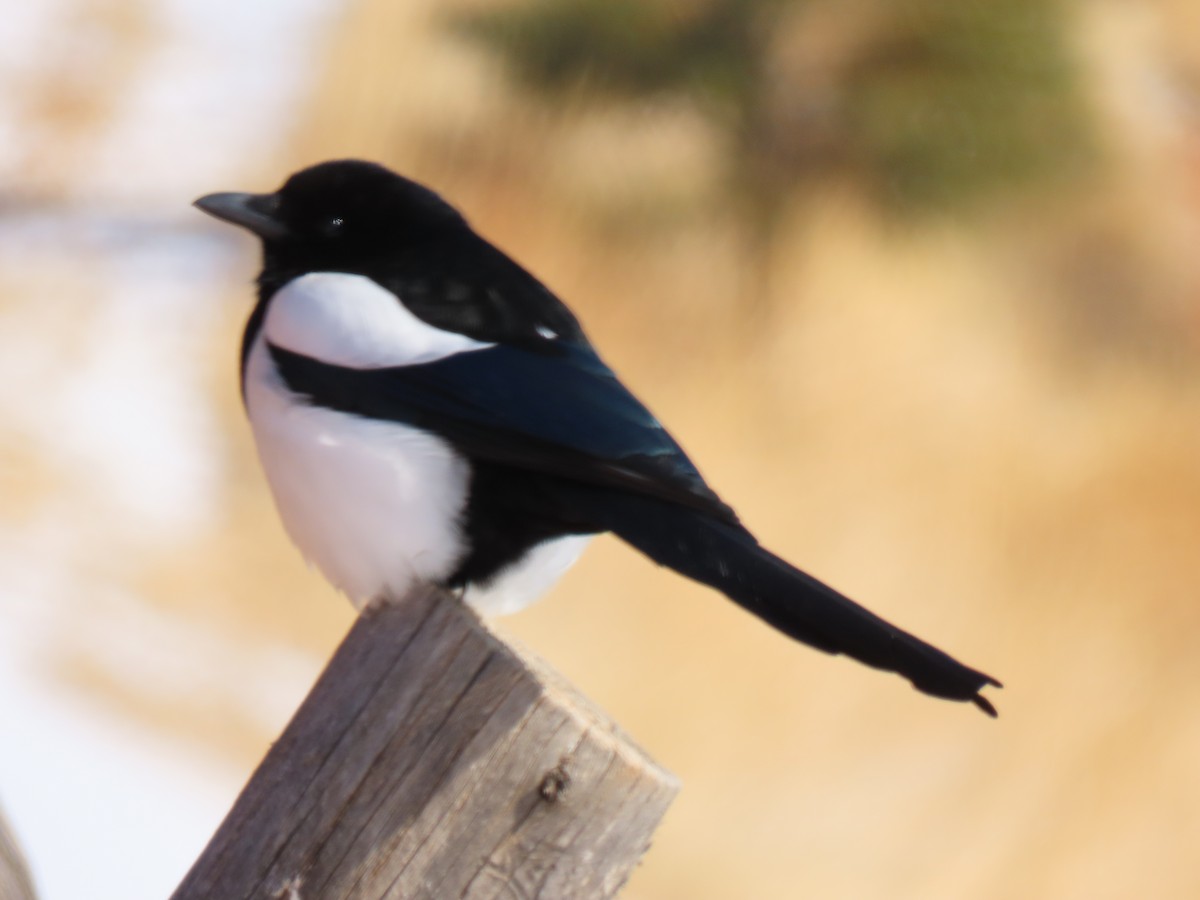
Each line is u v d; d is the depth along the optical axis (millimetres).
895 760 13602
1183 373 15617
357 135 18000
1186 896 12844
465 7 17953
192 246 18469
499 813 4012
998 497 15273
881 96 14414
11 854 5309
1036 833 13297
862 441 15391
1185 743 13898
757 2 14703
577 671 13898
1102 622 14688
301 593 14641
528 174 16031
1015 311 15609
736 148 15273
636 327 15633
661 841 12484
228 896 4070
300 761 4113
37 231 18188
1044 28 14320
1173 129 15461
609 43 15492
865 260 15469
